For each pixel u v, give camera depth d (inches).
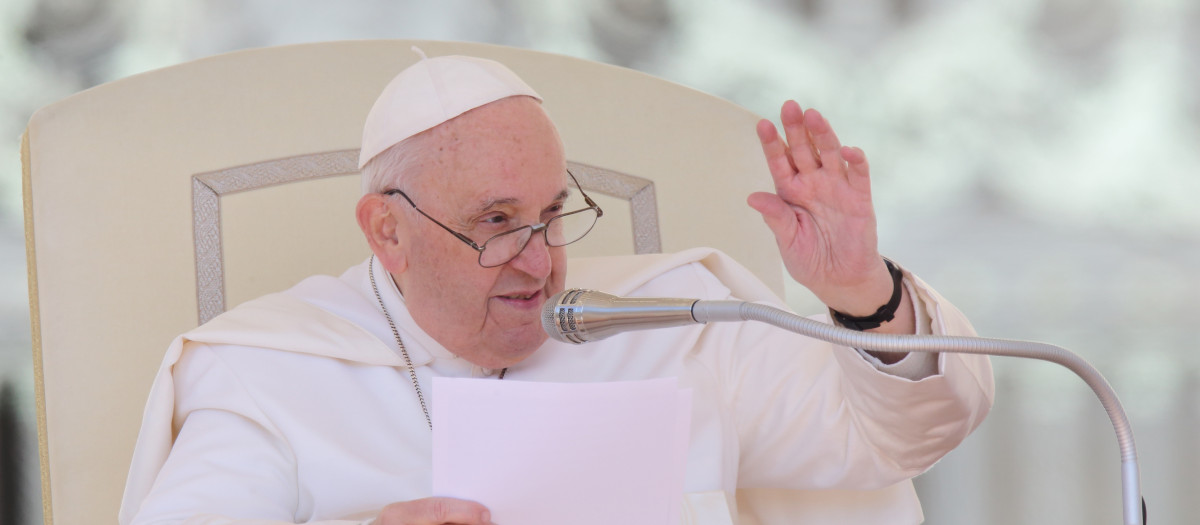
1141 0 799.1
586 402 226.8
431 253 290.0
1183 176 807.1
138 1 705.0
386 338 325.7
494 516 229.8
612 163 418.9
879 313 248.4
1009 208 820.0
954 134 816.3
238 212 391.2
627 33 784.3
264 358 320.8
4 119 691.4
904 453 287.9
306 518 305.1
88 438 363.9
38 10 692.1
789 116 228.8
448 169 284.5
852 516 336.2
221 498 291.3
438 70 297.7
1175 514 569.0
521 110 290.5
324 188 400.5
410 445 312.8
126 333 372.8
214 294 384.8
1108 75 808.9
